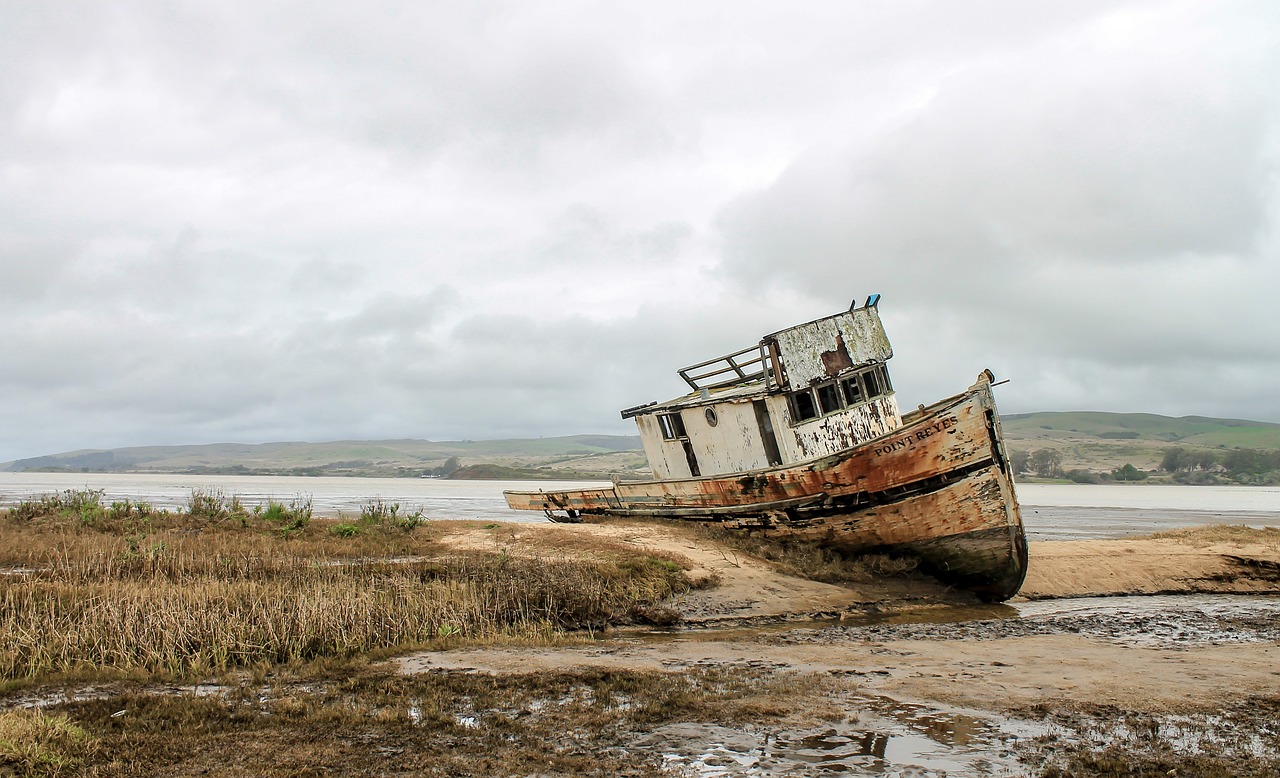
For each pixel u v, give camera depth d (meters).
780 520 24.92
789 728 10.27
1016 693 11.91
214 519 27.81
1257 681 12.72
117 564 19.25
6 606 14.80
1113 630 18.12
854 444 25.25
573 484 174.00
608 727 10.29
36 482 149.38
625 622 17.97
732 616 18.78
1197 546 28.86
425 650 14.52
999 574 22.28
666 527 26.52
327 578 18.33
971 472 21.98
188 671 12.94
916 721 10.59
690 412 28.41
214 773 8.70
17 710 10.36
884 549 23.64
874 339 26.20
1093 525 50.31
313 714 10.66
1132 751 9.56
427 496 95.94
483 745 9.61
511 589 18.05
